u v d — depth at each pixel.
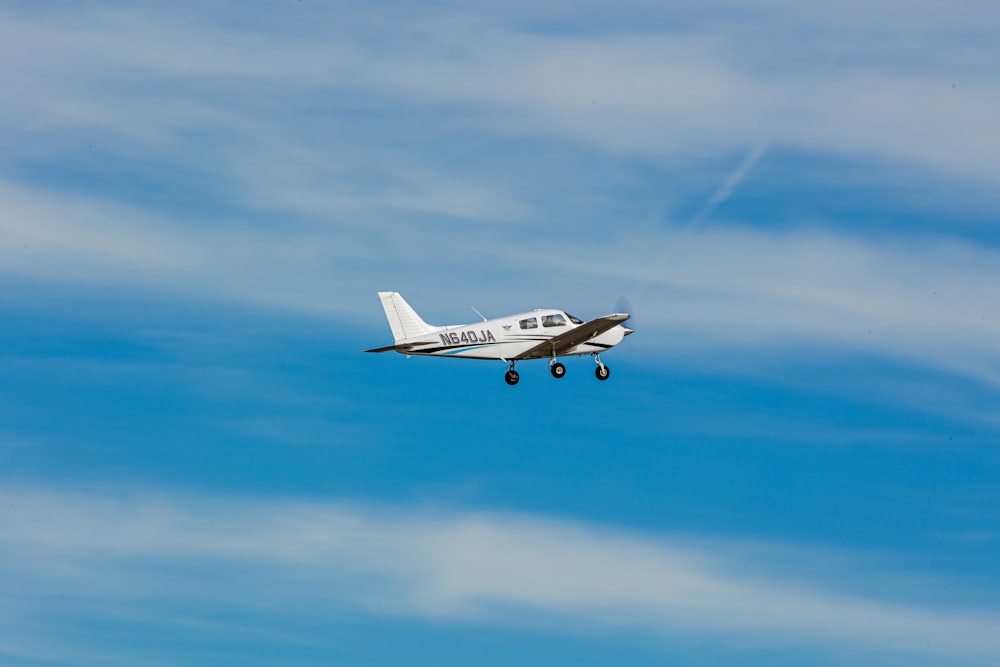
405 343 156.88
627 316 155.25
